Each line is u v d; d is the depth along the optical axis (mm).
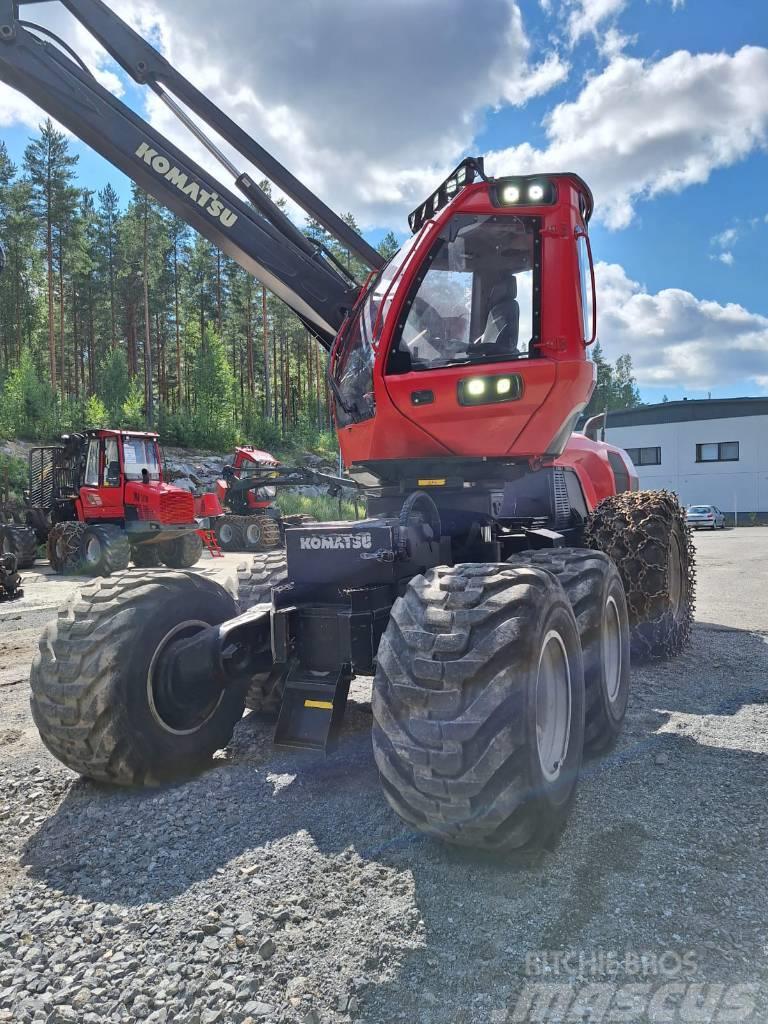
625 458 7727
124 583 3178
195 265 55406
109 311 55938
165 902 2242
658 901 2156
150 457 14180
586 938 1990
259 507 20375
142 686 2982
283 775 3250
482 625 2314
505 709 2201
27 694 4984
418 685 2281
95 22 4707
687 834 2578
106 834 2721
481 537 3822
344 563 3145
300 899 2219
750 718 3969
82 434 14062
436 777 2203
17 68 4613
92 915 2189
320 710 3043
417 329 3504
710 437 37875
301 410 56656
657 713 4090
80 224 49000
